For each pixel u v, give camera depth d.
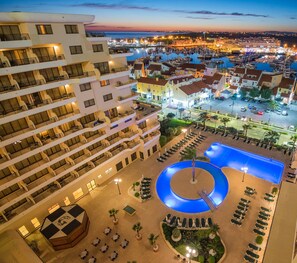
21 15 27.58
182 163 51.16
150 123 53.19
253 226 34.22
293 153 49.12
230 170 47.00
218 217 36.25
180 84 86.31
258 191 40.88
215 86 91.69
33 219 36.00
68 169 37.94
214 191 42.38
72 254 32.34
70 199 40.88
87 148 42.75
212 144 57.47
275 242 22.62
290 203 26.80
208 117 71.38
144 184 44.66
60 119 35.50
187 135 62.00
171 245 32.06
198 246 31.53
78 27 34.03
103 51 38.59
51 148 37.31
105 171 46.22
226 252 30.67
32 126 32.47
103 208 40.06
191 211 38.16
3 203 31.42
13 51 30.55
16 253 28.70
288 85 81.69
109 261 30.92
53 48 33.75
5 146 32.03
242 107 80.88
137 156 53.50
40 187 34.38
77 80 35.12
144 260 30.72
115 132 44.97
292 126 62.22
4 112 30.56
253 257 29.61
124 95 44.84
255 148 54.12
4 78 30.25
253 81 91.50
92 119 42.31
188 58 198.38
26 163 34.62
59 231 32.47
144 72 124.06
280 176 45.47
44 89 31.97
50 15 30.00
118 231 35.31
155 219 36.97
